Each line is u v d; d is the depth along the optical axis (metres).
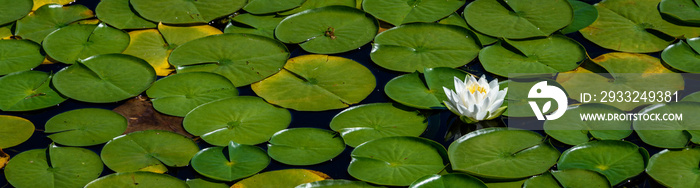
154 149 2.49
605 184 2.26
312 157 2.43
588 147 2.45
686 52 2.99
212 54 3.06
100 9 3.41
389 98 2.78
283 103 2.75
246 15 3.38
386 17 3.31
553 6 3.34
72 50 3.12
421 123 2.62
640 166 2.36
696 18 3.21
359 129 2.57
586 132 2.54
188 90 2.82
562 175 2.32
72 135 2.57
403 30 3.21
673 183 2.28
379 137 2.54
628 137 2.54
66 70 2.96
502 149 2.47
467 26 3.25
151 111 2.70
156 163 2.42
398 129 2.58
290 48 3.15
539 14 3.28
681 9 3.29
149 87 2.84
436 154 2.45
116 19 3.34
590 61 2.93
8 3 3.48
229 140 2.53
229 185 2.32
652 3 3.36
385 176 2.33
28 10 3.42
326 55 3.06
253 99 2.76
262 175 2.35
